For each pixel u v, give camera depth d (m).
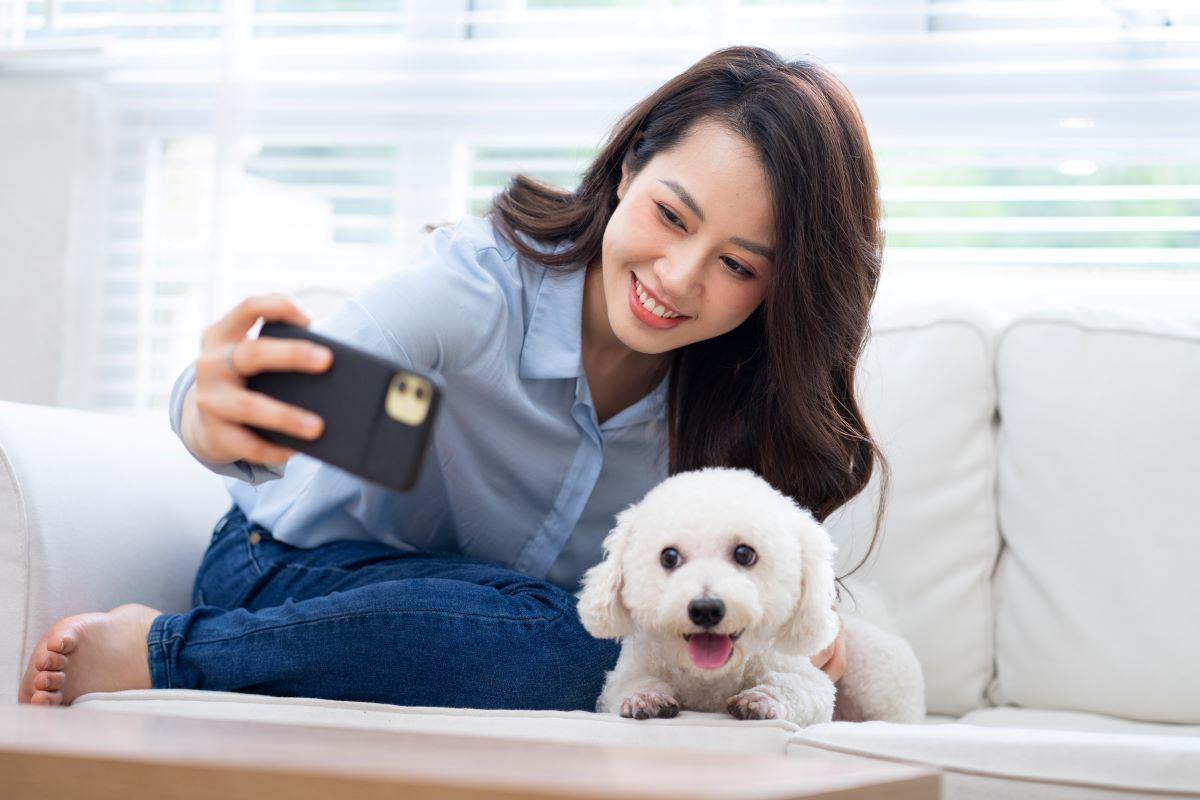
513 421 1.37
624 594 1.10
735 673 1.10
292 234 2.36
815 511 1.42
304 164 2.35
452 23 2.34
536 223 1.41
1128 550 1.55
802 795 0.58
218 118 2.27
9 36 2.46
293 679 1.12
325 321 1.24
